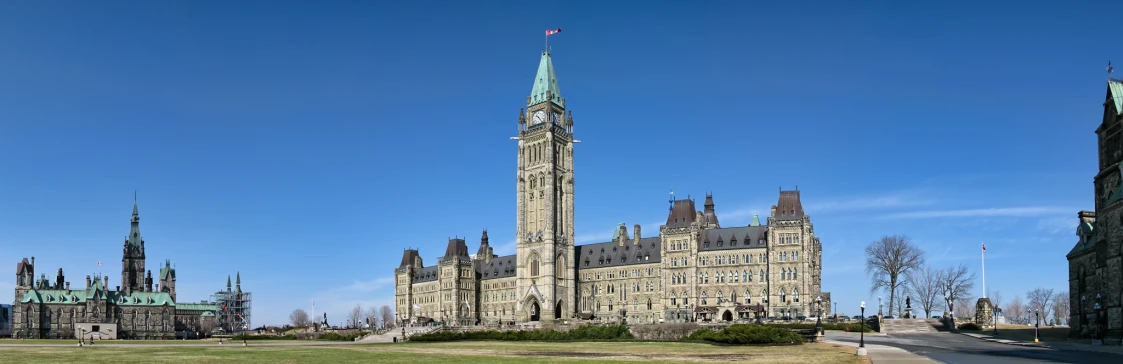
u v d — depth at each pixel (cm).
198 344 13950
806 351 9375
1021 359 7931
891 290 19875
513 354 9094
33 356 8681
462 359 8100
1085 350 9544
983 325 17200
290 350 10338
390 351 10019
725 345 11306
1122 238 11681
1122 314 11644
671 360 7862
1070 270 14100
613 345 11669
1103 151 13912
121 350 10375
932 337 13550
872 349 9662
